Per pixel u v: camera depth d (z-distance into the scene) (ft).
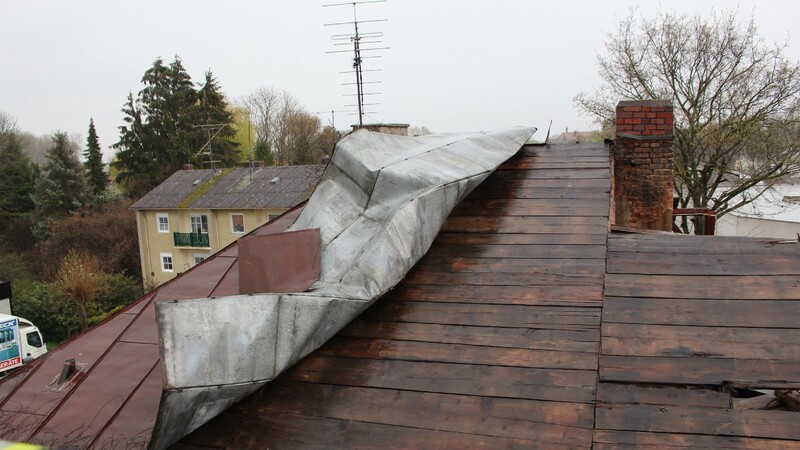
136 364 14.89
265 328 11.42
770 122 58.18
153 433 10.46
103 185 135.54
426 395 11.44
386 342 12.97
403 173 16.06
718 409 10.02
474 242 15.99
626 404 10.45
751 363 10.77
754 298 12.24
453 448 10.21
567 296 13.35
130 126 135.85
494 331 12.73
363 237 14.96
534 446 9.97
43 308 81.51
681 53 62.03
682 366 10.98
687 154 62.54
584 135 80.23
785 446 9.19
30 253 113.60
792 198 77.00
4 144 131.64
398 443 10.53
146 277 100.48
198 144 138.00
